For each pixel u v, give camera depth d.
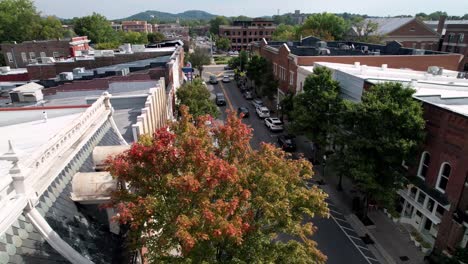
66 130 11.42
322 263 11.55
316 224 23.02
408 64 44.09
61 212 9.30
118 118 22.88
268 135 41.22
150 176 9.20
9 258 6.91
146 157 8.95
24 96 26.09
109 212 10.80
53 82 33.88
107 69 38.28
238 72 78.50
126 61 47.09
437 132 19.22
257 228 10.62
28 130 15.29
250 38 155.62
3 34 84.25
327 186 28.34
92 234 10.00
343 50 50.69
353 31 89.62
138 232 9.09
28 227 7.84
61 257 8.20
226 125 11.80
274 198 11.01
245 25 160.88
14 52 61.03
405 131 19.58
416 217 22.17
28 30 86.12
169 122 11.27
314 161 32.78
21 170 7.82
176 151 9.01
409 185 22.22
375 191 20.73
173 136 9.32
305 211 11.27
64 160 10.38
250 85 72.31
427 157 20.72
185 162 9.12
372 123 20.31
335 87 29.14
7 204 7.28
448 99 22.09
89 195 10.12
